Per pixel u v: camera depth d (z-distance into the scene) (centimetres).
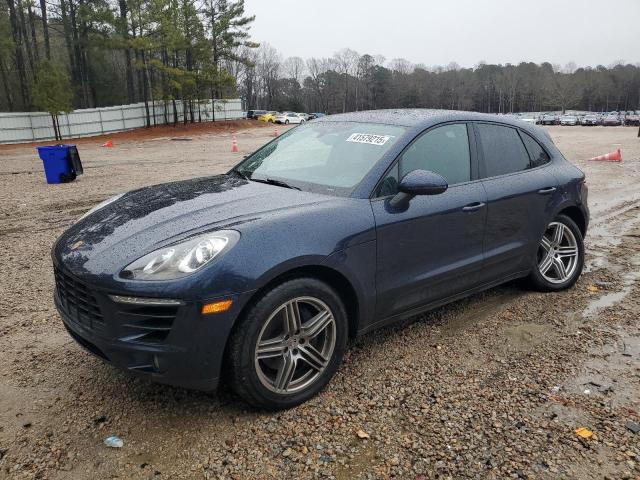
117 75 5541
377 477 247
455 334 396
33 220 807
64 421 290
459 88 12825
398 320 358
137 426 285
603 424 284
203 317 262
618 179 1212
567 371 340
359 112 445
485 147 415
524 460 257
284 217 298
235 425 286
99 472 251
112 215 336
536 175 445
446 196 368
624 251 615
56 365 350
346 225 311
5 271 548
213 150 2353
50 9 4762
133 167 1573
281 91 11669
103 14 4216
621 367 345
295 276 295
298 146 412
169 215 314
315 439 274
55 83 3594
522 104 13475
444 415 294
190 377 270
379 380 332
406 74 12838
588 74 13988
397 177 350
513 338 389
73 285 289
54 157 1202
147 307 264
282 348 295
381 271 331
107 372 341
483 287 414
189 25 4462
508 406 302
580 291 483
